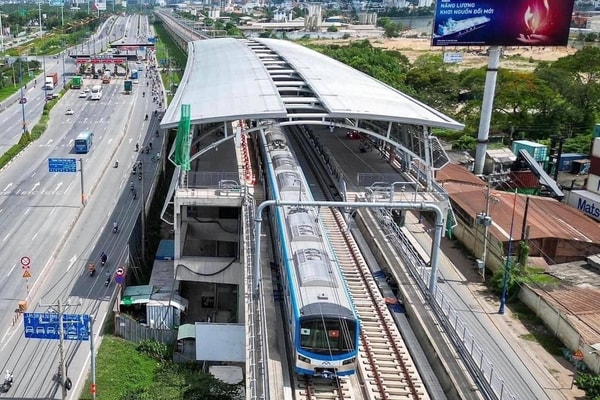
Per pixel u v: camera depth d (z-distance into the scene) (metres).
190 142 47.97
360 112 47.62
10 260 52.19
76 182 73.81
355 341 29.70
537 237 50.66
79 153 87.00
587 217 58.75
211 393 34.91
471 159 84.38
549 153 77.25
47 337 33.81
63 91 133.62
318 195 52.38
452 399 29.20
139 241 56.66
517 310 44.66
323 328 29.33
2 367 37.59
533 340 40.72
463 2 72.44
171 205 65.50
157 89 142.38
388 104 52.56
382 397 29.27
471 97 121.06
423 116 49.53
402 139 57.16
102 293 46.97
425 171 52.44
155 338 41.69
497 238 49.66
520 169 72.94
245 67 68.25
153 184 73.12
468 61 192.00
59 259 52.62
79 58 157.25
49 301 45.31
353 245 45.50
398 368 31.69
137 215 63.41
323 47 190.50
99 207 65.62
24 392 35.41
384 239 45.38
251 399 26.42
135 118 111.56
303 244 35.50
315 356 29.31
